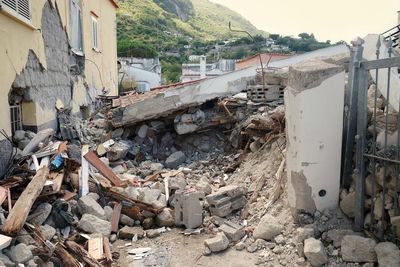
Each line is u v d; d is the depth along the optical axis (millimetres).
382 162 3979
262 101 8469
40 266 3543
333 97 4379
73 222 4871
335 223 4422
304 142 4434
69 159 5875
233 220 5484
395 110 4297
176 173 7473
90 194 5574
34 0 6617
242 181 6641
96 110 12391
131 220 5570
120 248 4895
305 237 4273
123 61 25297
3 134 5148
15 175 5000
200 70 26750
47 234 4180
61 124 8055
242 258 4484
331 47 10219
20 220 3633
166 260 4535
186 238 5137
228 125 8938
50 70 7688
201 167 8203
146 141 9328
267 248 4551
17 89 6207
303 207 4559
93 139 9305
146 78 25609
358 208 4195
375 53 4859
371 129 4320
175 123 8953
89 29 12438
